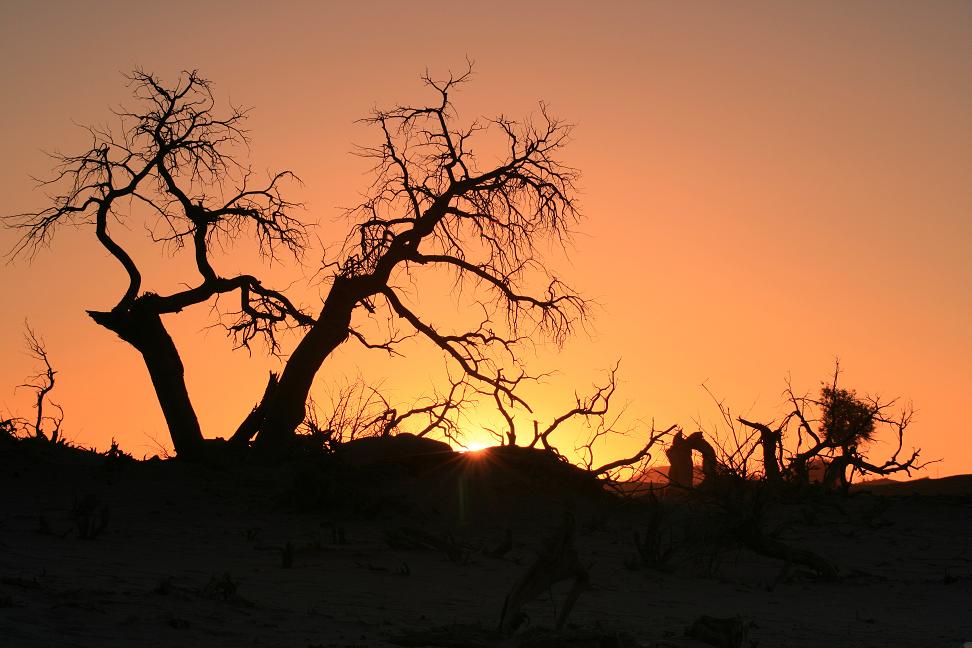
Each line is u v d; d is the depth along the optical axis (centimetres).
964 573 2164
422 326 3338
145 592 1154
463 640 1006
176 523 2331
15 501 2520
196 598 1158
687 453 3195
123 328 3119
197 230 3206
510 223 3269
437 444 3112
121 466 3014
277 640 977
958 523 3084
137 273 3141
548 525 2683
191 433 3153
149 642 899
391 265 3234
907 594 1817
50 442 3438
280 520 2478
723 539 2094
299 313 3259
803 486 3481
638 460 3077
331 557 1869
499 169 3297
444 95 3294
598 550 2352
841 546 2606
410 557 1962
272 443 3156
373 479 2884
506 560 2070
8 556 1460
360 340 3381
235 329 3300
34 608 977
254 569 1638
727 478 2170
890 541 2705
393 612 1272
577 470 3080
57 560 1490
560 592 1662
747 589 1850
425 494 2822
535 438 3184
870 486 5922
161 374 3167
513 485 2955
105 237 3139
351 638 1027
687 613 1479
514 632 1066
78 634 896
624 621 1348
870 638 1282
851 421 4156
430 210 3241
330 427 3328
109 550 1745
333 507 2630
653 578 1942
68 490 2716
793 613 1535
